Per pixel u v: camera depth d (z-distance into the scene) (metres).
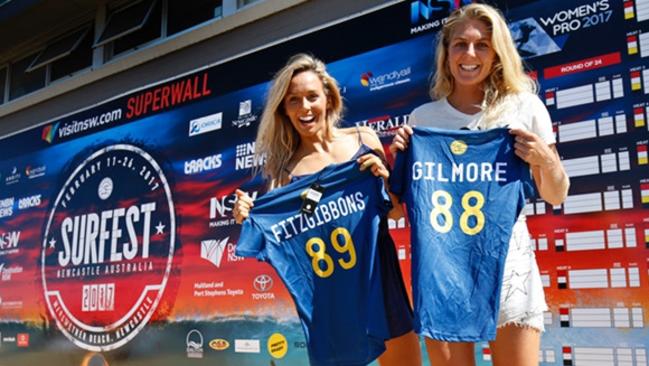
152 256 4.65
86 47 6.10
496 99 1.96
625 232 2.70
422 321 1.79
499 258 1.81
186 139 4.59
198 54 4.77
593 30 2.91
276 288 3.87
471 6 1.98
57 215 5.57
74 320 5.17
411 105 3.45
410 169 1.94
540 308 1.83
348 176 2.15
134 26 5.36
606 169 2.79
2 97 6.97
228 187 4.24
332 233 2.14
